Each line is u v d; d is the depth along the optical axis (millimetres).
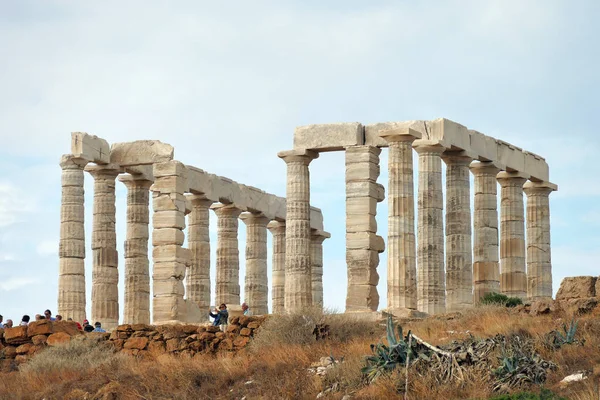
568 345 72938
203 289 117125
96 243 110875
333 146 103500
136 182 112250
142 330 91562
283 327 87750
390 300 99812
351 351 79438
